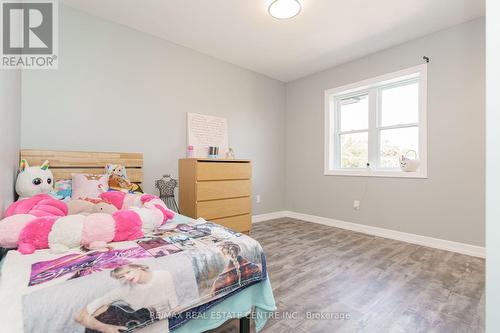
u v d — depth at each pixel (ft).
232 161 9.80
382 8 7.70
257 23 8.61
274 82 13.98
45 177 6.10
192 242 3.93
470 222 8.21
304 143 13.64
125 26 8.82
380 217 10.46
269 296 4.13
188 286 3.14
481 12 7.84
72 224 3.76
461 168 8.41
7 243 3.56
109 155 8.14
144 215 4.45
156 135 9.61
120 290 2.67
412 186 9.57
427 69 9.16
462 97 8.39
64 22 7.67
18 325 2.10
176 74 10.12
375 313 4.86
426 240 9.14
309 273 6.60
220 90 11.57
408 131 10.14
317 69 12.62
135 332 2.74
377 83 10.65
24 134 7.06
